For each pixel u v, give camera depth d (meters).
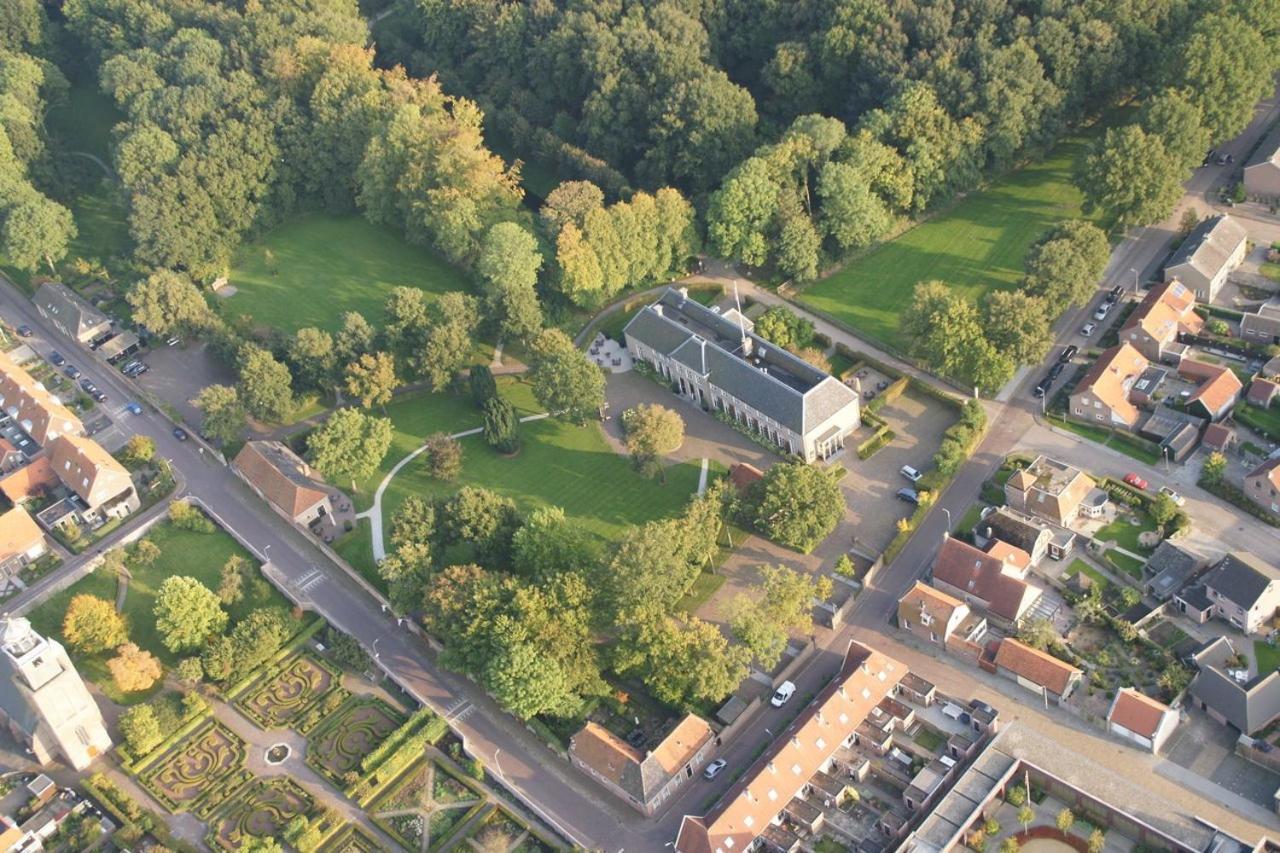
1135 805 199.12
